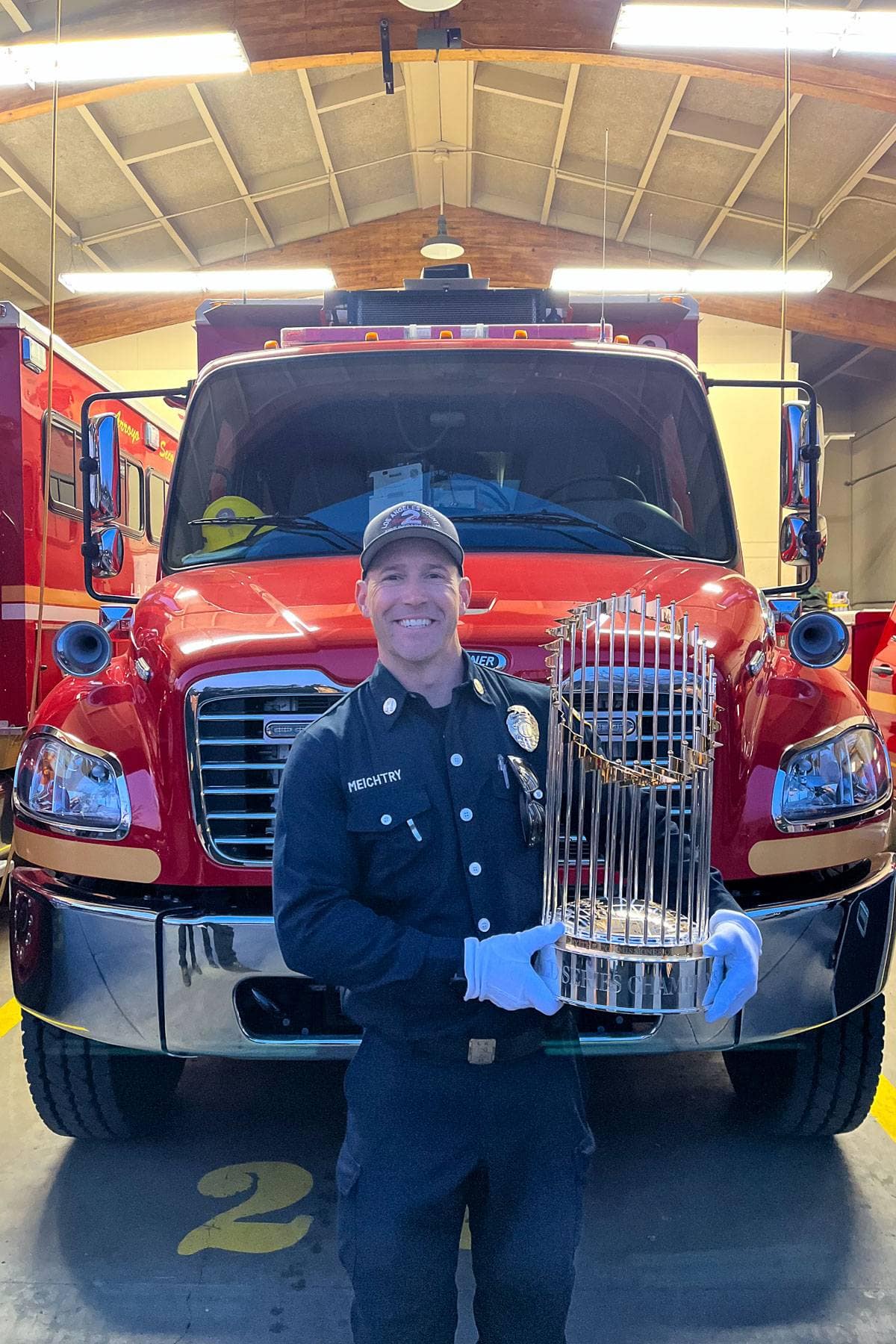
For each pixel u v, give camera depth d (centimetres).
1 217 1532
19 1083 365
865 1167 307
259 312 513
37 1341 236
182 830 262
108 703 287
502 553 329
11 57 934
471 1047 176
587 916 177
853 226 1641
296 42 1182
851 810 276
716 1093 354
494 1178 181
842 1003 268
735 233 1744
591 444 370
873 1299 248
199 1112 342
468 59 1209
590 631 241
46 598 635
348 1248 181
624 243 1866
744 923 174
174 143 1441
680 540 361
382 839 176
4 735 593
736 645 271
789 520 361
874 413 2442
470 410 372
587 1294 249
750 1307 245
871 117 1312
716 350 1883
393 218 1875
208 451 374
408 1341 177
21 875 282
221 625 274
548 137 1566
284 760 260
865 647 816
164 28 1148
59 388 655
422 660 179
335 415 371
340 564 317
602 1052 256
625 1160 310
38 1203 289
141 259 1794
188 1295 251
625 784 179
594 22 1177
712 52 1165
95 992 262
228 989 255
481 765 180
